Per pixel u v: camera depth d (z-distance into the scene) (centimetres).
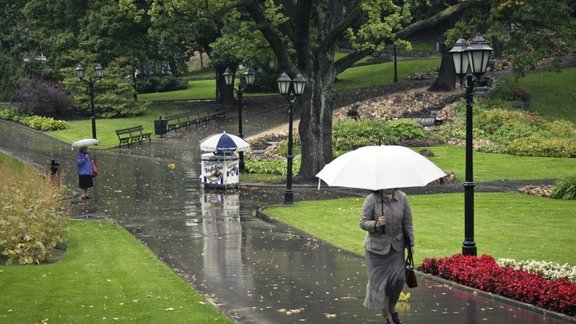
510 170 5106
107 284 2183
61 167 5347
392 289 1691
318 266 2481
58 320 1770
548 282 1931
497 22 6825
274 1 4869
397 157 1655
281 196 4262
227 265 2520
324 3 7094
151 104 9031
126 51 8406
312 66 4712
